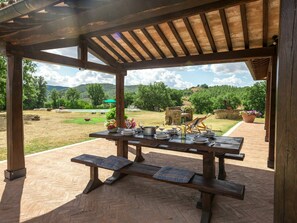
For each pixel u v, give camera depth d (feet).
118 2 6.97
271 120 15.44
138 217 8.97
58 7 7.20
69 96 143.64
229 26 14.23
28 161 16.78
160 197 10.82
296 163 3.86
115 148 21.47
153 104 84.89
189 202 10.32
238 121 45.52
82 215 9.11
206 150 9.64
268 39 15.07
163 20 11.98
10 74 12.95
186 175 9.36
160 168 10.66
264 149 21.26
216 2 10.54
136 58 21.03
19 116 13.39
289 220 3.97
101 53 19.53
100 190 11.59
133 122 16.22
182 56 18.62
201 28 15.01
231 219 8.88
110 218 8.88
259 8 12.17
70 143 24.00
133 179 13.19
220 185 8.59
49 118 53.88
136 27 13.17
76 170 14.73
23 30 9.67
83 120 49.06
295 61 3.80
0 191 11.41
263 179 13.25
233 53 16.37
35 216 9.04
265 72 27.30
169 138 11.53
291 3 3.80
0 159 17.61
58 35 9.55
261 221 8.74
